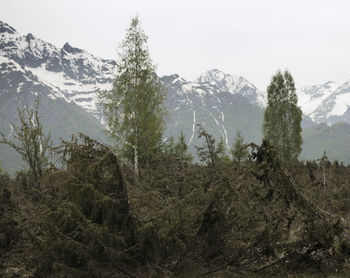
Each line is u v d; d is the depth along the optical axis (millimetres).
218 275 7109
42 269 6652
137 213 6754
